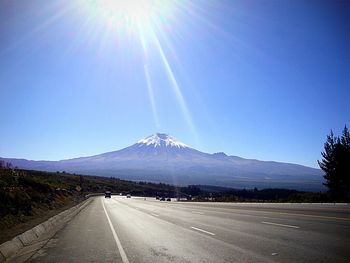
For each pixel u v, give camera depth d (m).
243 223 21.12
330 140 54.12
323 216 22.27
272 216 24.59
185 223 23.20
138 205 53.91
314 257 10.59
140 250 13.34
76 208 44.34
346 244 12.51
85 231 20.44
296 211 27.83
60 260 11.86
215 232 17.62
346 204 35.31
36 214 29.55
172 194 167.38
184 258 11.50
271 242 13.57
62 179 111.69
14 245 14.32
